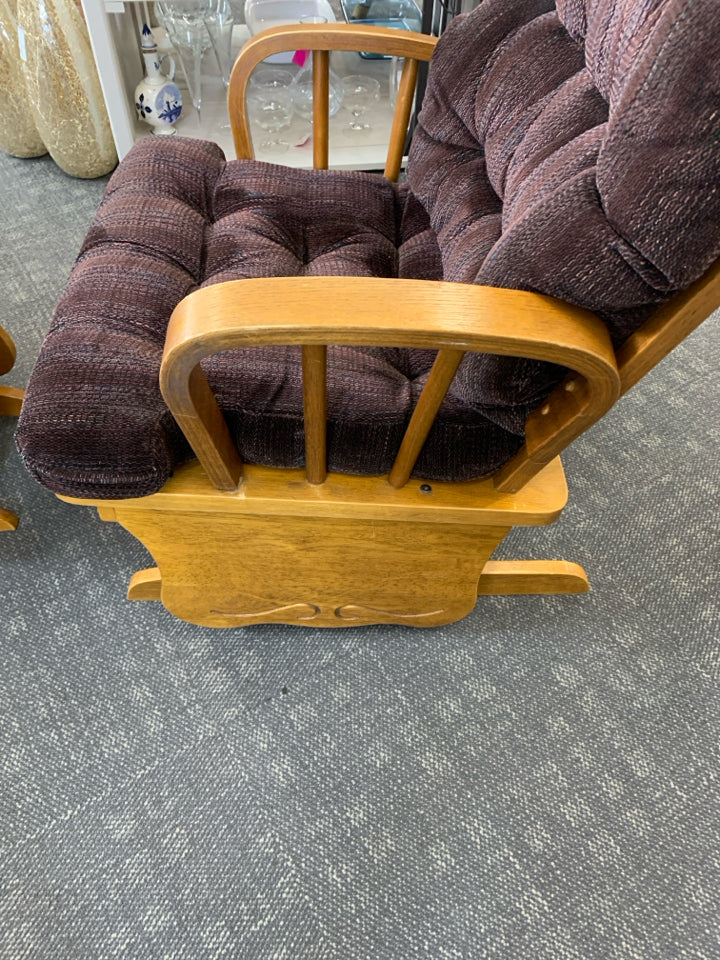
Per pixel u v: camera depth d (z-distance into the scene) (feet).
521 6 2.46
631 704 3.13
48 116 4.94
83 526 3.60
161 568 2.77
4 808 2.77
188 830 2.75
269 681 3.15
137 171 2.97
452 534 2.53
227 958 2.50
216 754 2.94
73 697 3.07
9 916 2.55
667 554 3.62
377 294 1.65
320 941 2.54
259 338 1.61
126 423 2.08
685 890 2.68
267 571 2.79
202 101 5.50
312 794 2.86
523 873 2.70
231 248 2.76
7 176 5.51
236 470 2.27
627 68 1.58
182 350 1.62
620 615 3.40
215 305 1.64
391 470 2.33
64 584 3.40
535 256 1.66
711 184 1.35
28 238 5.00
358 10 4.90
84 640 3.23
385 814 2.82
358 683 3.16
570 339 1.62
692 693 3.17
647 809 2.85
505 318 1.63
